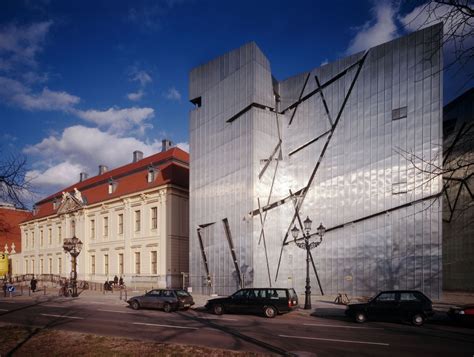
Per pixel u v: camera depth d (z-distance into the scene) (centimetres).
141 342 1158
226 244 3059
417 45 2622
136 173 4438
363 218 2750
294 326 1537
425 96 2567
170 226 3753
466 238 2847
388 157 2684
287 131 3241
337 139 2956
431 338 1259
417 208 2525
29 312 2100
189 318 1816
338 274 2811
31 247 6053
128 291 3578
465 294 2812
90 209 4778
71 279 3475
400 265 2553
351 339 1237
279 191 3109
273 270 2956
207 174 3294
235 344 1159
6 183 1046
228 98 3195
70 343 1152
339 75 3003
